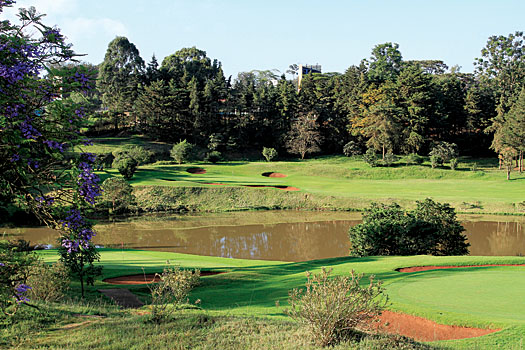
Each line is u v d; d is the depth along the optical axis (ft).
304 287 52.37
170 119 278.26
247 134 301.22
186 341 25.94
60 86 19.97
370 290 27.30
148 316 32.14
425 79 267.80
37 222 129.18
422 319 37.78
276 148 295.69
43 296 38.96
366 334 28.02
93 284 52.90
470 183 192.54
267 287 54.49
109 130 291.38
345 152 275.59
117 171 204.95
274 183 193.77
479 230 116.98
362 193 169.58
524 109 212.84
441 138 285.84
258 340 26.50
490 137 279.28
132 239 114.01
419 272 57.72
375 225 81.51
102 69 320.29
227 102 301.63
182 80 301.02
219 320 31.30
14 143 19.07
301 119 290.35
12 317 29.55
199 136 285.84
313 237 114.73
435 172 215.72
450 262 64.23
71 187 21.15
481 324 35.37
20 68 18.85
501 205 142.82
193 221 139.74
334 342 25.86
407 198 155.63
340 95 305.53
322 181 206.18
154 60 322.55
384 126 248.73
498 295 43.75
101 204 145.69
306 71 477.77
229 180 199.93
